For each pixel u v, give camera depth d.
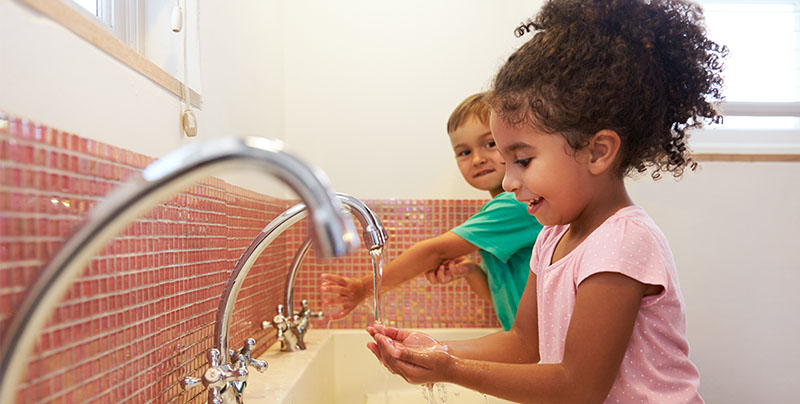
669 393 0.81
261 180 1.43
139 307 0.71
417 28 1.91
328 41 1.90
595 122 0.84
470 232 1.54
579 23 0.87
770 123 1.90
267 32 1.63
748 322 1.79
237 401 0.79
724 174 1.80
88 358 0.59
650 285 0.82
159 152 0.83
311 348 1.39
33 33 0.52
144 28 1.02
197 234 0.93
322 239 0.31
